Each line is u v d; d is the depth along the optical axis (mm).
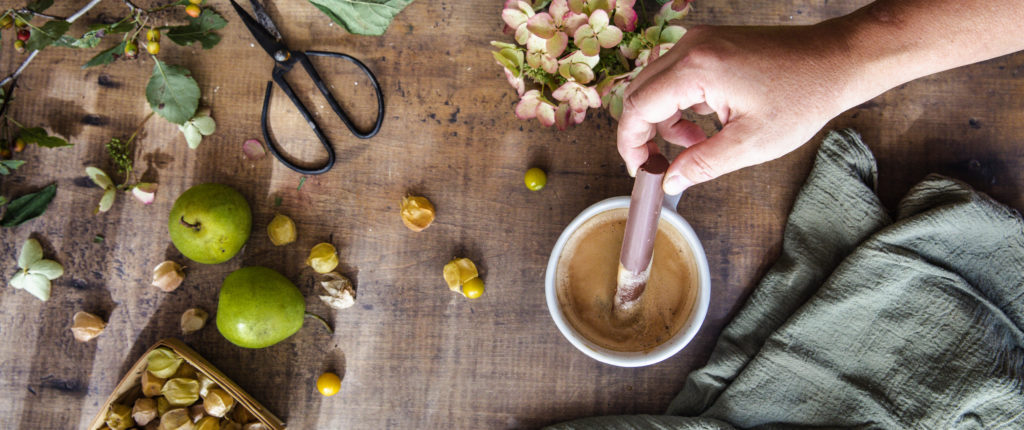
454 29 718
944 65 601
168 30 704
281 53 687
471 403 715
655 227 606
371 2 671
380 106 709
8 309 707
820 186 704
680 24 713
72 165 710
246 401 667
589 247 687
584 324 683
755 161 601
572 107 668
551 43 652
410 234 718
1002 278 687
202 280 712
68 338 708
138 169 711
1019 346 684
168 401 675
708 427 689
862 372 688
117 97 711
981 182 717
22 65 687
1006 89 719
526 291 717
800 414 695
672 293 683
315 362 713
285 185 715
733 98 592
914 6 590
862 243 686
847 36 594
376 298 716
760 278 719
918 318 681
